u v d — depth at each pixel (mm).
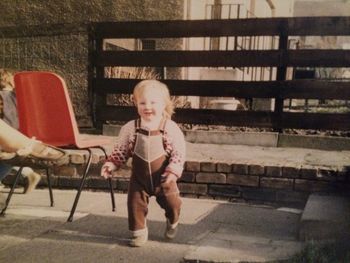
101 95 6281
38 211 3566
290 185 3891
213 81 5758
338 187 3770
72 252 2580
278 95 5535
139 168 2719
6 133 1442
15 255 2518
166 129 2715
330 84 5348
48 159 1582
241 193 4023
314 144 5352
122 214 3492
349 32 5277
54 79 3100
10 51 7477
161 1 8234
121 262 2416
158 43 8508
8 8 8945
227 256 2418
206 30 5801
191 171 4129
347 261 2283
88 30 6305
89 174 4363
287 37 5516
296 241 2820
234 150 5000
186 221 3277
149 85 2748
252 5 12742
